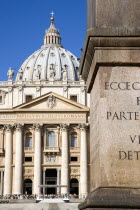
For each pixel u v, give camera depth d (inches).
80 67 446.0
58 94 4101.9
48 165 4052.7
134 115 371.6
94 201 345.7
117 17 384.8
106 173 359.9
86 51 397.7
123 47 377.7
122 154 363.9
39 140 4057.6
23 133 4099.4
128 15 384.8
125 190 355.3
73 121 4087.1
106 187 357.1
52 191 4151.1
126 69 378.3
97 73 384.8
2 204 2775.6
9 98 4284.0
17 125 4067.4
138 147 365.4
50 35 7652.6
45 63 6939.0
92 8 408.5
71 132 4133.9
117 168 361.1
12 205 2691.9
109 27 380.5
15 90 4311.0
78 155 4097.0
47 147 4079.7
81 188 4005.9
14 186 4008.4
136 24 383.6
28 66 6998.0
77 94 4330.7
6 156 4067.4
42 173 4055.1
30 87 4320.9
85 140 4072.3
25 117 4089.6
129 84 376.5
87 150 4069.9
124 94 374.6
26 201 3393.2
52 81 4355.3
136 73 377.7
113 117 370.9
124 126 369.4
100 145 366.3
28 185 4052.7
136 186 357.1
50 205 2691.9
